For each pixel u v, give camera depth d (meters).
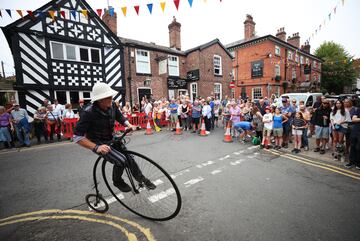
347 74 29.19
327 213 2.55
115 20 12.98
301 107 5.79
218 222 2.38
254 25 22.67
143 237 2.14
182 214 2.57
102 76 11.75
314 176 3.84
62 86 10.28
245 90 22.84
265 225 2.31
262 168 4.31
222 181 3.62
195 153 5.54
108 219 2.50
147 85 14.05
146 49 14.01
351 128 4.61
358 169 4.19
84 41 10.86
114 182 2.49
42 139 8.10
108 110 2.28
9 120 6.52
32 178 3.90
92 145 2.07
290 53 23.39
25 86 9.19
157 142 7.03
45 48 9.64
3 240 2.12
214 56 17.33
